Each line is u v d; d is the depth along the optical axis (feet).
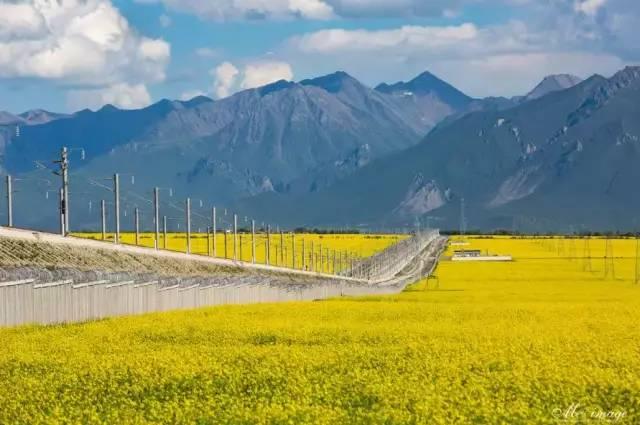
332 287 488.02
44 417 106.42
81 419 106.63
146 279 269.23
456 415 105.09
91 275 236.63
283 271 543.39
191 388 123.95
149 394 120.78
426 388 118.83
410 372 132.05
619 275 629.10
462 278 603.67
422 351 152.35
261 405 111.45
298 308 258.98
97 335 174.91
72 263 285.43
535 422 103.91
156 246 414.62
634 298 363.56
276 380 127.85
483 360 142.31
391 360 143.43
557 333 179.63
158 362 138.82
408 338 173.58
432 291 453.99
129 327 189.37
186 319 212.23
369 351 153.07
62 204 324.19
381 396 115.55
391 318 225.56
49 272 219.61
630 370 133.08
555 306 274.16
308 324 200.75
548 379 125.59
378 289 546.67
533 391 118.93
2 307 191.62
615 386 120.67
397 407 110.32
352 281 584.40
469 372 132.16
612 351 150.51
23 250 269.44
